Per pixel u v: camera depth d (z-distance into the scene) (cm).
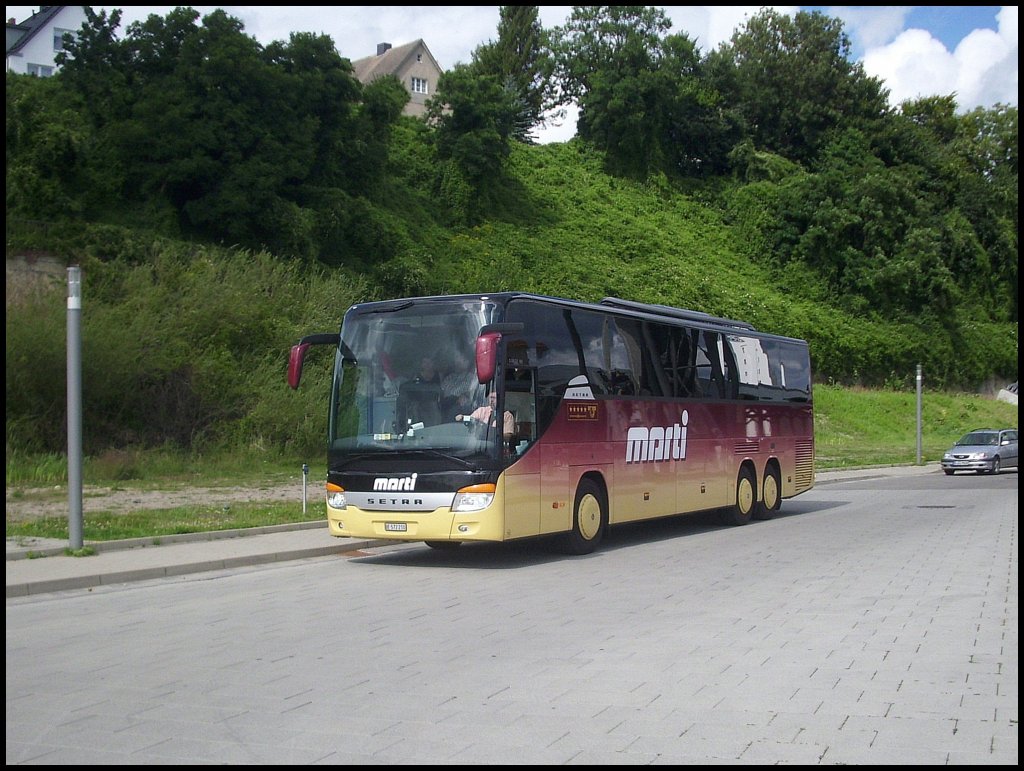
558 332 1522
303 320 3797
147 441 3097
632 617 1019
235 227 4112
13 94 4012
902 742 605
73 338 1429
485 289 5281
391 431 1415
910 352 7262
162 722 654
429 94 9438
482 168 6397
